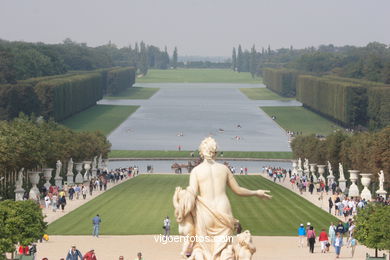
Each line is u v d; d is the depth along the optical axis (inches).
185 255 1363.2
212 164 1409.9
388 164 6865.2
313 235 3681.1
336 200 5310.0
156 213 5157.5
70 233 4276.6
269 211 5354.3
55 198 5290.4
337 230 3912.4
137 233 4271.7
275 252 3666.3
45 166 6815.9
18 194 5620.1
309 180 7632.9
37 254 3508.9
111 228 4480.8
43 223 3270.2
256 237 4183.1
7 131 6072.8
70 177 7298.2
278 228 4532.5
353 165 7667.3
